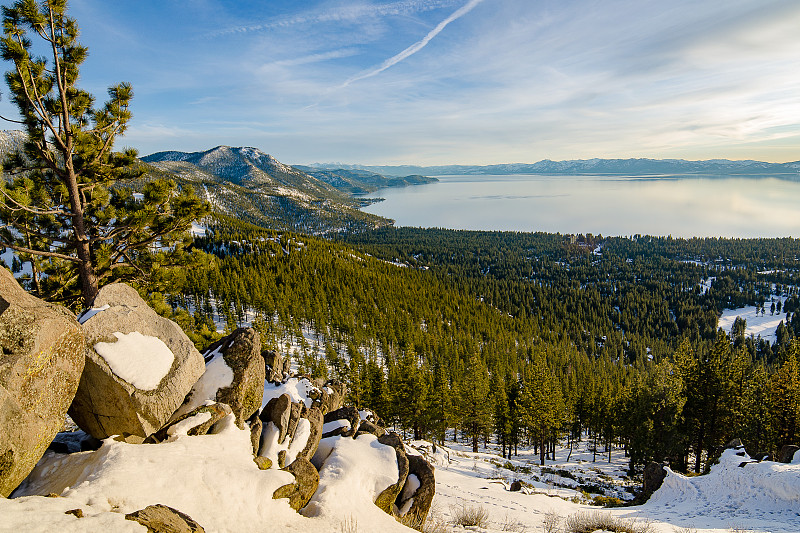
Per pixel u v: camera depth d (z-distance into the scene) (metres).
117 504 4.46
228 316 89.00
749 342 132.75
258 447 7.11
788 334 141.75
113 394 6.03
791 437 29.19
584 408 48.75
